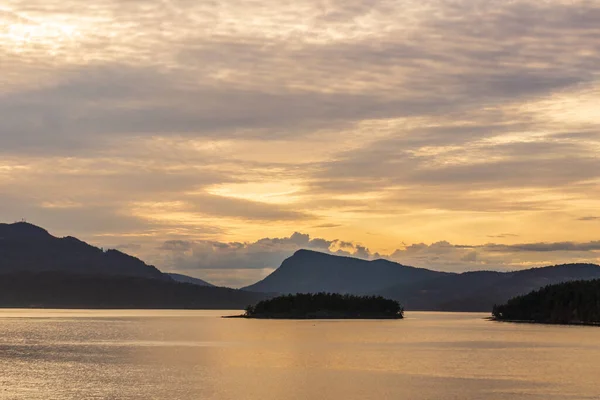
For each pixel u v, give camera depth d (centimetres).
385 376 10175
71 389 8738
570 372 10662
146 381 9462
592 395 8475
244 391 8700
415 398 8269
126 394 8412
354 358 12912
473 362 12194
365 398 8281
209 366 11375
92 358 12656
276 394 8519
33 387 8881
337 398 8275
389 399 8219
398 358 12938
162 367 11169
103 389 8756
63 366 11256
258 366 11419
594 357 13175
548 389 8912
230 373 10400
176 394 8444
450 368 11225
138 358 12706
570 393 8612
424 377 10056
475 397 8338
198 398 8206
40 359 12425
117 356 13100
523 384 9362
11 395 8300
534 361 12388
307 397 8338
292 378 9894
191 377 9912
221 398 8225
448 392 8681
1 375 10006
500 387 9088
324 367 11312
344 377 10025
